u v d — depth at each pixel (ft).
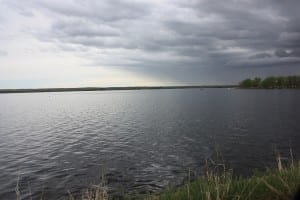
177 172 71.00
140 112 232.53
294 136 112.57
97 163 80.38
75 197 56.59
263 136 113.91
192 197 19.77
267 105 265.13
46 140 115.96
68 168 76.23
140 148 97.50
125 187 61.41
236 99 378.53
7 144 108.68
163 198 21.29
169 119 177.78
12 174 72.33
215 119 172.04
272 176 22.41
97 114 226.17
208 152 89.92
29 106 355.97
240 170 70.64
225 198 19.15
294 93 513.86
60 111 265.95
